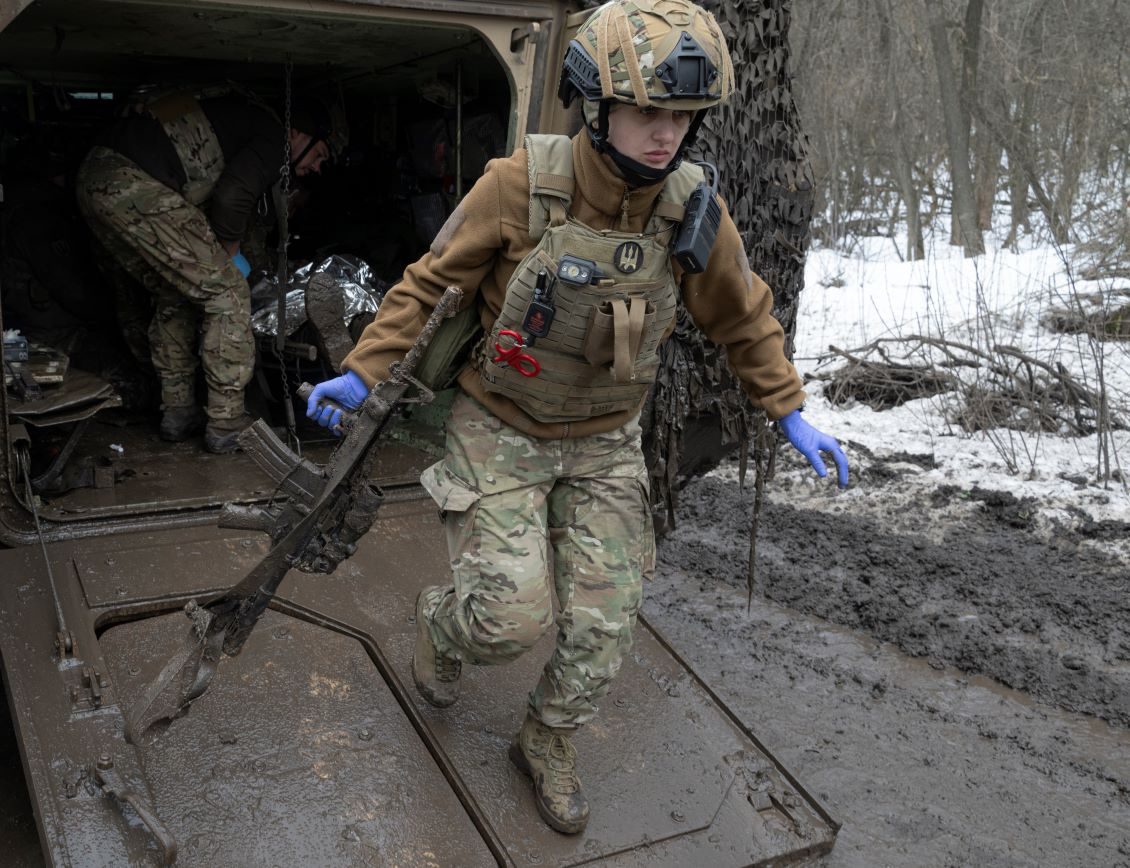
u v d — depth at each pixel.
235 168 3.73
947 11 14.16
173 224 3.68
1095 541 4.93
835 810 3.07
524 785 2.38
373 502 2.06
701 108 1.80
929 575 4.65
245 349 3.90
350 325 4.15
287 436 4.16
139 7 3.23
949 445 6.04
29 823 2.83
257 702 2.52
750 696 3.71
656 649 2.94
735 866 2.29
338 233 4.96
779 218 3.51
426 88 4.24
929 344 7.04
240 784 2.28
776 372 2.27
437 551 3.18
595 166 1.88
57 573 2.88
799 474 5.75
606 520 2.21
